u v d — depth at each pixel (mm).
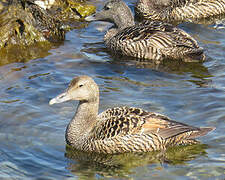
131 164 9281
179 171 8953
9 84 12086
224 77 12656
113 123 9617
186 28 16094
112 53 14414
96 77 12664
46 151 9531
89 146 9664
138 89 12000
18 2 15320
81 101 9742
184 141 9734
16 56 13914
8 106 10977
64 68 13133
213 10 17062
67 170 9008
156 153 9594
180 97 11547
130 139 9516
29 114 10695
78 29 15984
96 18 15594
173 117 10609
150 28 14172
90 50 14484
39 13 15500
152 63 13727
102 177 8828
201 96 11570
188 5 16891
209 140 9859
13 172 8812
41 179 8656
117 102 11273
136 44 13977
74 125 9766
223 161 9195
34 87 11945
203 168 9008
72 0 17375
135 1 18281
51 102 9414
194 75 12859
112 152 9641
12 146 9578
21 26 14938
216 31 15758
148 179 8727
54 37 15250
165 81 12508
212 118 10578
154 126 9492
